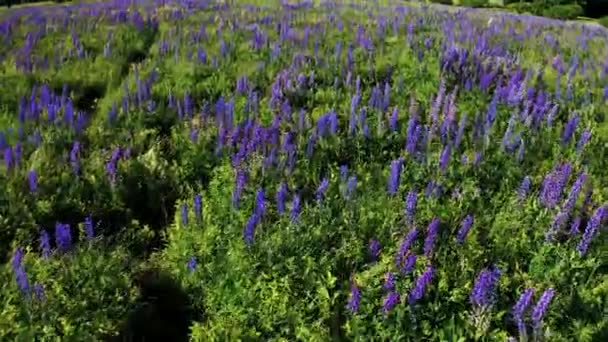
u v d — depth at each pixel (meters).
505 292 4.59
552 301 4.46
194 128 6.73
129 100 7.19
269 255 4.86
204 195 5.89
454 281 4.61
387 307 4.39
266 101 7.18
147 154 6.30
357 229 5.11
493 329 4.38
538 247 4.91
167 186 6.18
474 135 6.22
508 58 8.17
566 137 6.17
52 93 7.12
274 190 5.62
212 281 5.03
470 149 6.09
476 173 5.71
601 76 8.08
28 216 5.41
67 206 5.62
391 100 7.15
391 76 7.73
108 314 4.63
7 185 5.57
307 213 5.27
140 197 6.09
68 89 7.80
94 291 4.67
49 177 5.81
